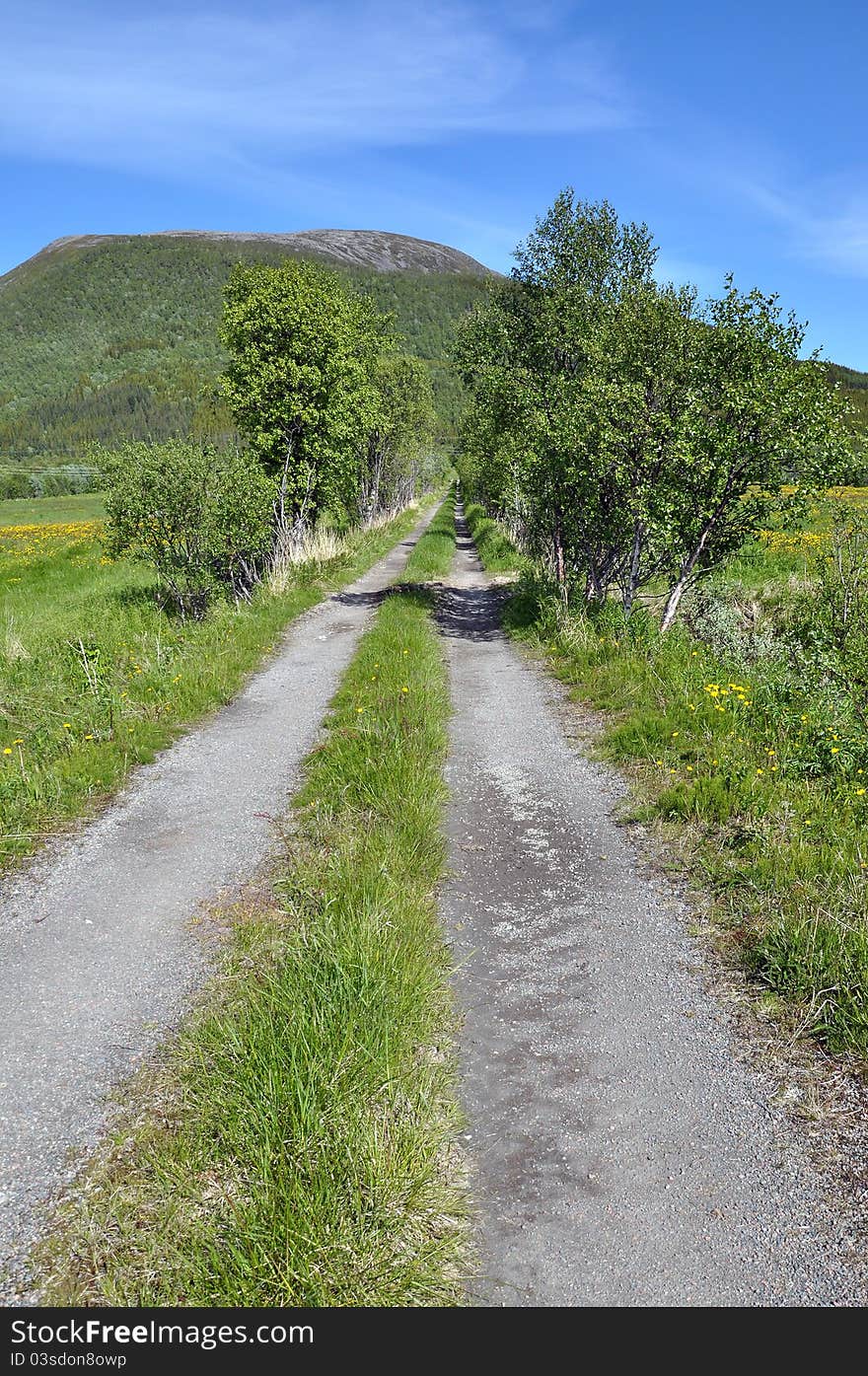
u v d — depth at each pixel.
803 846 4.89
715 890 4.77
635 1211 2.74
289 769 7.19
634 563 11.93
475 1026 3.75
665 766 6.54
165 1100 3.23
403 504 51.31
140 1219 2.68
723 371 10.45
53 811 6.13
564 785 6.67
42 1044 3.59
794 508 10.48
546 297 14.59
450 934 4.54
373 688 9.23
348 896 4.57
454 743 7.91
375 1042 3.34
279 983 3.79
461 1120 3.17
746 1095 3.25
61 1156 2.96
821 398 9.80
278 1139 2.86
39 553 25.94
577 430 11.63
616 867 5.22
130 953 4.32
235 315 18.66
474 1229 2.69
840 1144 2.97
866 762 6.19
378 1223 2.63
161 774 7.11
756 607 12.73
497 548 26.38
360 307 24.41
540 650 11.84
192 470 14.02
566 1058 3.51
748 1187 2.81
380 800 6.03
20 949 4.38
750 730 7.02
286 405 18.97
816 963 3.85
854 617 10.35
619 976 4.08
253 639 12.35
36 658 10.48
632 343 11.28
